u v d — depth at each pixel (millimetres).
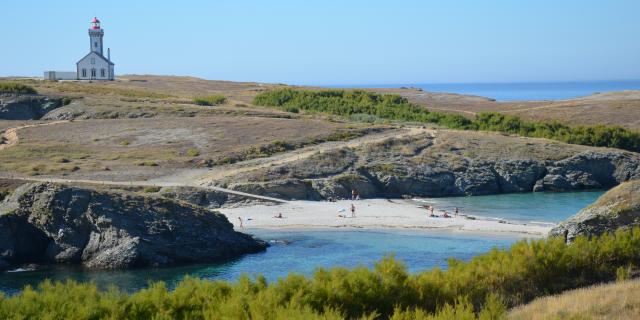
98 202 57312
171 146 99000
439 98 187625
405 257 54812
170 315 28078
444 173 93438
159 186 78812
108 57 188625
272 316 25688
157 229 56656
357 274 30391
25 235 57688
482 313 26234
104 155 93250
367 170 91562
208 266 54688
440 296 30422
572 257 35500
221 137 103062
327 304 28734
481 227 66562
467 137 106250
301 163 90312
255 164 91875
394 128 113375
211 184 82625
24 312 27359
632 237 38000
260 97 154625
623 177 98750
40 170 83000
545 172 97500
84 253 56562
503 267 33781
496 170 96250
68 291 30062
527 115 143250
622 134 114688
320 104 144875
